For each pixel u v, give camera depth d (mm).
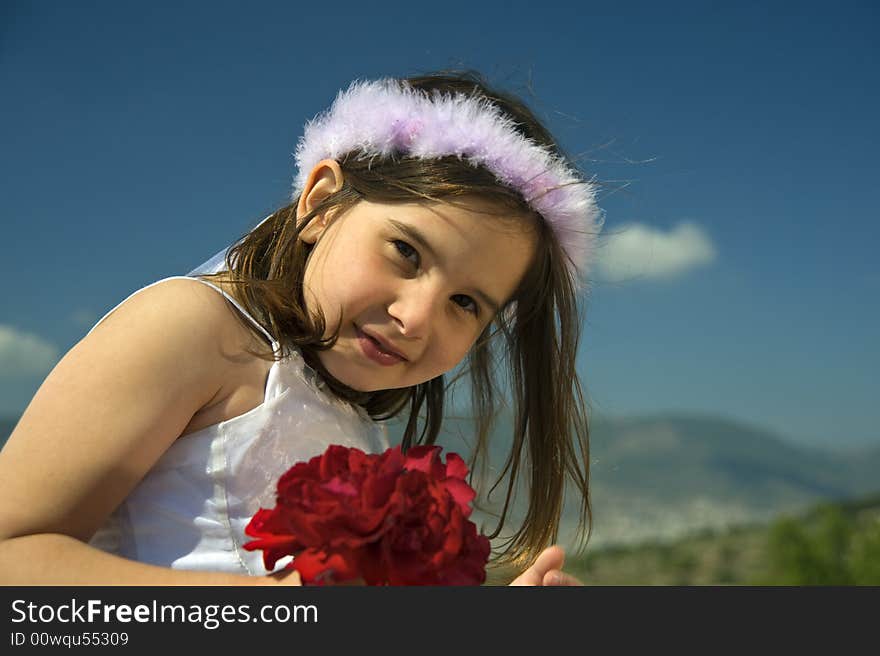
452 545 1280
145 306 1708
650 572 28719
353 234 1868
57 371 1638
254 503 1755
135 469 1609
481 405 2662
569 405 2461
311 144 2168
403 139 1968
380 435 2283
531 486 2486
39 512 1508
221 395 1758
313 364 1911
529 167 1997
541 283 2209
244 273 1993
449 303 1901
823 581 16312
